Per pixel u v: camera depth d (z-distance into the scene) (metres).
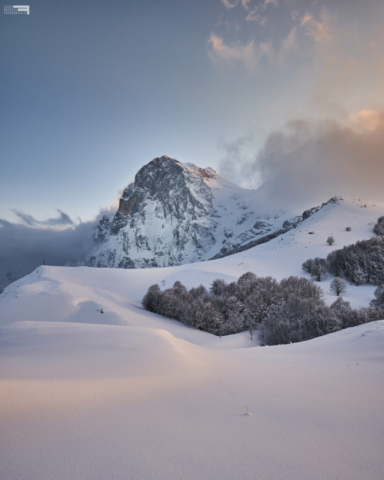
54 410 4.17
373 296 54.69
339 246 86.88
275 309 45.25
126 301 63.44
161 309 56.28
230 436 3.57
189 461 2.91
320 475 2.65
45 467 2.67
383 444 3.32
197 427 3.85
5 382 5.04
